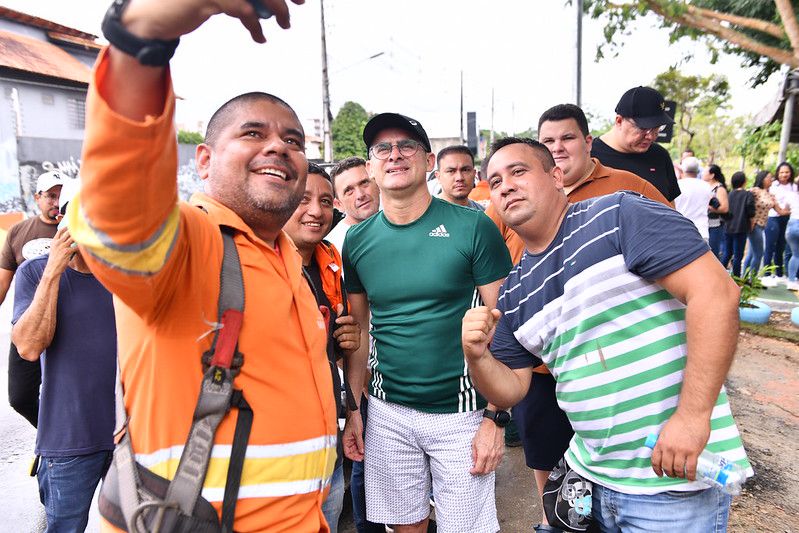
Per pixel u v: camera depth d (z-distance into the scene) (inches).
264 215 56.6
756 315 259.8
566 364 75.0
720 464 64.3
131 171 36.0
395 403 97.6
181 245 45.4
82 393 89.7
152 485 46.3
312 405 55.1
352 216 141.6
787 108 418.6
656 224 66.2
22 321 86.7
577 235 73.7
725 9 390.3
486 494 95.8
